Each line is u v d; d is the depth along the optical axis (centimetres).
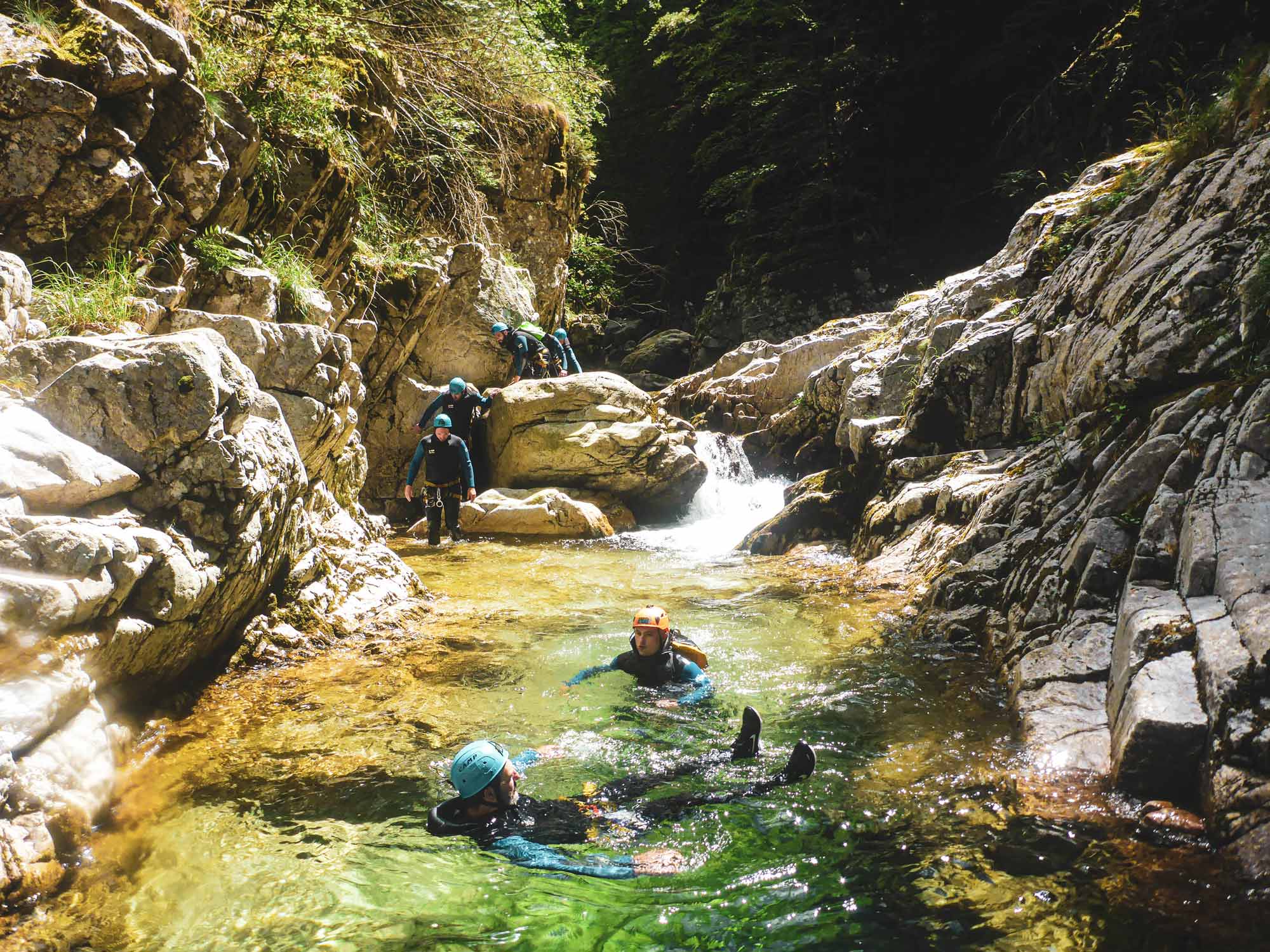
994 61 2027
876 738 466
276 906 335
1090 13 1906
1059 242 926
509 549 1078
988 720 480
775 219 2622
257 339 674
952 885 327
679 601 783
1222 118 755
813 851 358
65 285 621
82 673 400
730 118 2795
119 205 675
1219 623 402
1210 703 371
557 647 652
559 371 1466
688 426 1386
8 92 607
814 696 531
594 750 467
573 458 1250
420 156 1399
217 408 511
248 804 414
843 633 652
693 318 2988
